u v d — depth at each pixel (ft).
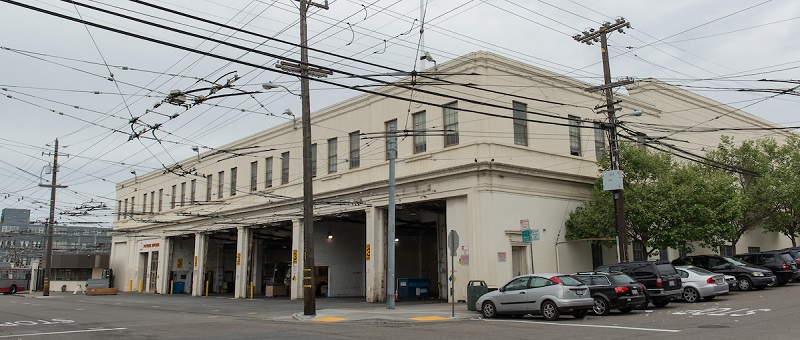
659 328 49.49
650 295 69.56
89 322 68.90
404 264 128.98
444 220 105.91
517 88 92.84
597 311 63.93
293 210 121.80
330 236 129.49
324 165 115.44
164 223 159.22
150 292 174.70
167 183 173.99
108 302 121.90
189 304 110.01
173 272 167.73
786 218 115.34
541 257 90.12
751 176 116.98
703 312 61.46
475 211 85.56
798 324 47.88
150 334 53.47
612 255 102.06
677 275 72.08
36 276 214.07
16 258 274.57
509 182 87.86
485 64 89.61
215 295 150.71
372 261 100.73
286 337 49.06
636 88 124.88
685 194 85.87
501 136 88.84
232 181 144.15
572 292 60.34
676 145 126.31
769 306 63.16
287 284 138.72
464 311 74.33
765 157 118.21
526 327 54.19
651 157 91.40
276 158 130.31
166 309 96.27
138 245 187.21
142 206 187.93
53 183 166.91
